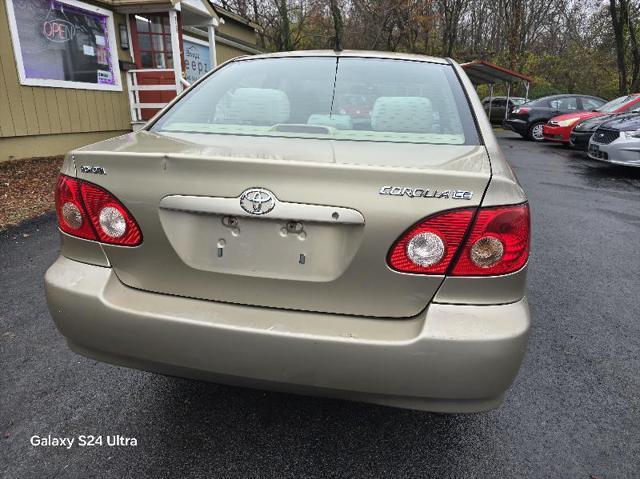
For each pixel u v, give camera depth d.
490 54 29.77
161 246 1.73
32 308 3.19
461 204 1.55
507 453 2.04
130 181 1.72
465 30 32.72
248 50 18.05
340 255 1.62
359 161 1.66
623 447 2.08
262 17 25.56
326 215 1.57
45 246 4.39
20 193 6.18
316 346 1.59
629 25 22.77
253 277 1.68
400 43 25.88
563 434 2.16
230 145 1.88
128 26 10.40
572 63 33.47
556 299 3.54
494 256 1.57
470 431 2.17
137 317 1.71
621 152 8.59
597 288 3.75
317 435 2.13
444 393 1.59
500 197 1.58
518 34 27.66
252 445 2.06
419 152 1.84
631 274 4.05
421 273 1.58
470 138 2.05
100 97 9.69
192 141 1.96
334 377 1.61
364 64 2.54
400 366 1.57
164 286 1.77
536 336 2.99
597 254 4.55
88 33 9.37
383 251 1.57
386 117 2.21
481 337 1.54
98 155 1.76
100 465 1.94
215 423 2.19
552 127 13.42
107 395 2.37
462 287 1.59
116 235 1.76
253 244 1.67
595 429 2.19
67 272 1.81
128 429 2.14
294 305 1.67
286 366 1.63
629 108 11.91
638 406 2.35
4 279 3.64
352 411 2.29
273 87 2.42
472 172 1.58
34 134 8.27
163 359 1.73
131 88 10.50
